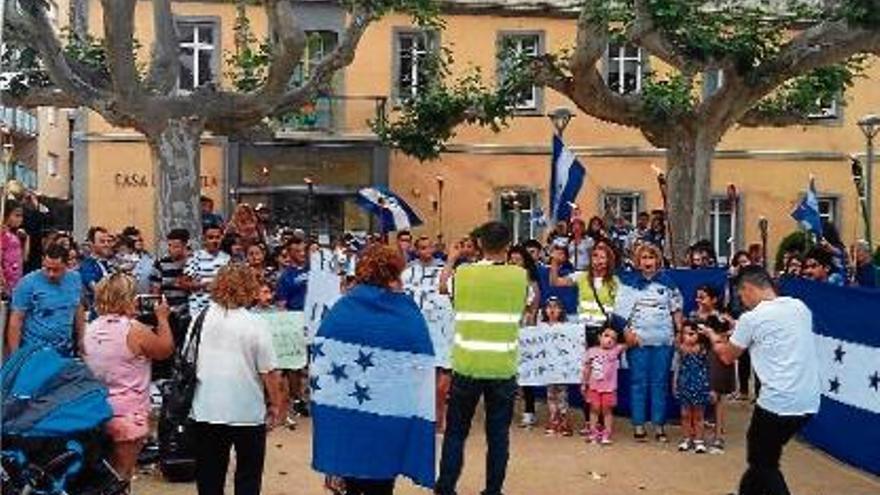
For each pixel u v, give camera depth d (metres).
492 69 31.64
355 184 31.53
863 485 11.01
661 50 18.34
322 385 8.00
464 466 11.16
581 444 12.65
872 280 16.62
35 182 47.50
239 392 8.13
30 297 10.16
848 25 16.88
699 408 12.36
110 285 8.54
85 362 8.32
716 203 32.62
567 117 20.45
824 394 12.72
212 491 8.24
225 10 31.08
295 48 17.80
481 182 31.95
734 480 10.93
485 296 9.34
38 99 19.16
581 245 16.56
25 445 7.55
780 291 13.27
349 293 8.11
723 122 19.45
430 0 19.17
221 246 12.86
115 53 17.53
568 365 13.08
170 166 18.03
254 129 22.83
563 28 31.88
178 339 11.20
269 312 12.86
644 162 32.25
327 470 7.95
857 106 32.50
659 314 12.96
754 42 18.25
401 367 7.95
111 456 8.37
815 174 32.66
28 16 17.62
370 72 31.39
